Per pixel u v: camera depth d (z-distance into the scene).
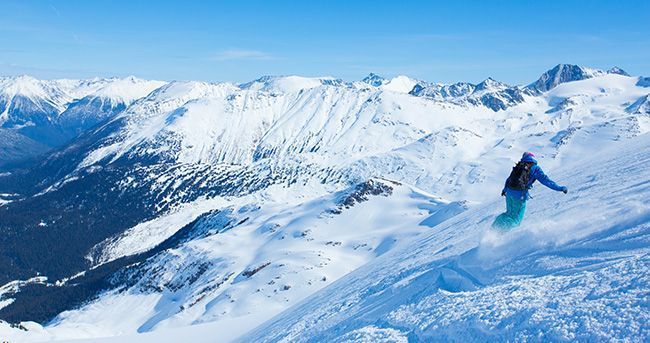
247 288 113.19
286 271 116.25
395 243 127.88
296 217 171.25
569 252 6.91
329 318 10.98
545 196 13.77
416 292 8.38
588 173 14.52
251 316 27.16
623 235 6.55
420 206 160.25
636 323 4.19
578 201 10.17
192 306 121.75
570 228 7.71
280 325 15.09
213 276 142.38
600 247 6.56
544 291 5.71
